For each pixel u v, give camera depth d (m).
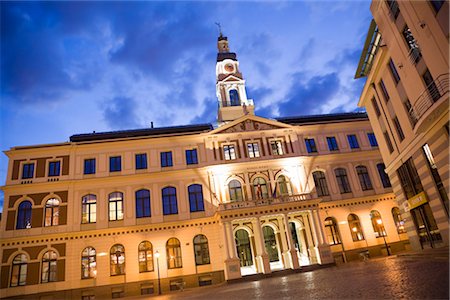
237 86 48.25
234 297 15.48
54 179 32.97
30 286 29.22
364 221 35.38
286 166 35.97
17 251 30.17
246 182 34.81
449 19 16.48
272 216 32.75
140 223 32.44
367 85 28.17
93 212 32.44
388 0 21.92
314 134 38.53
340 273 20.27
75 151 34.44
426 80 19.75
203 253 32.28
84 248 31.05
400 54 21.70
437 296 7.78
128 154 35.00
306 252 33.50
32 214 31.58
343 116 42.38
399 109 23.81
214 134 36.69
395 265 18.42
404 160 24.42
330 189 36.12
